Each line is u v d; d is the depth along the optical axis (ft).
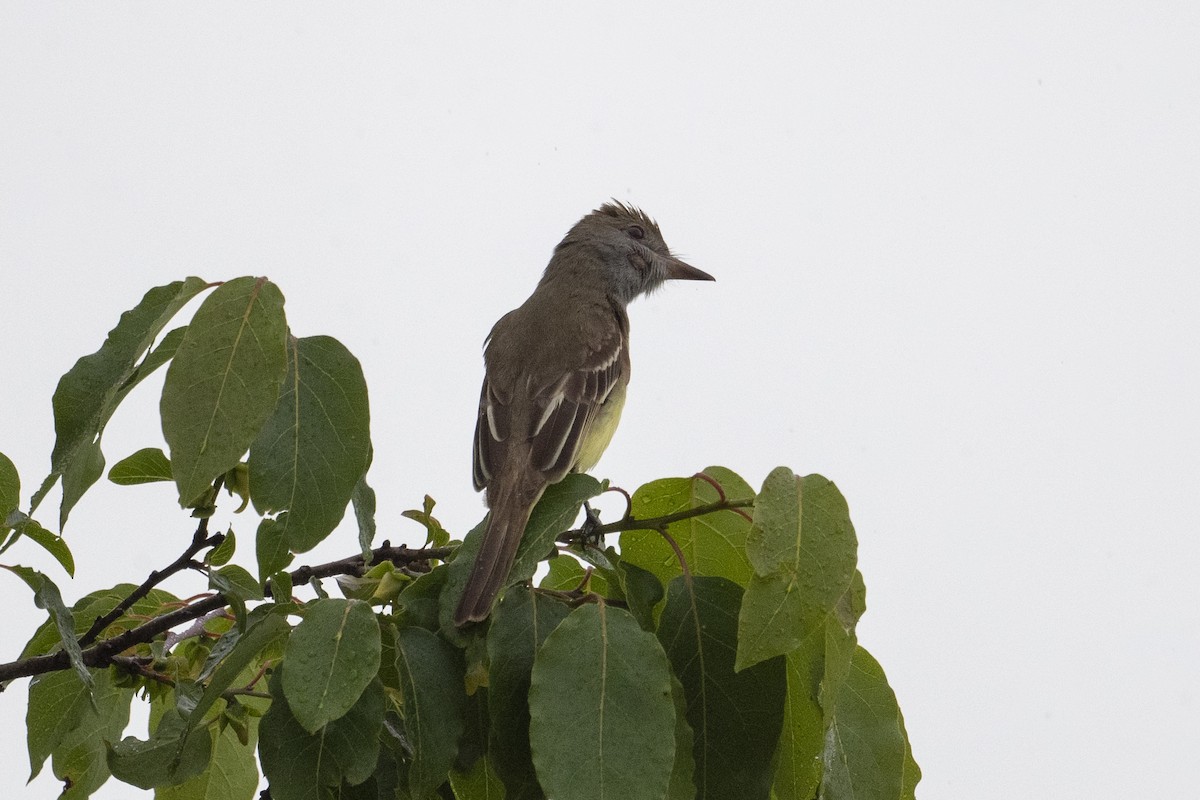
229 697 21.58
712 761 20.44
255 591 22.97
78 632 25.34
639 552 23.91
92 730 25.75
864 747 21.86
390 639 20.94
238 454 19.34
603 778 18.35
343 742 19.38
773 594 18.85
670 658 20.94
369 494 22.82
